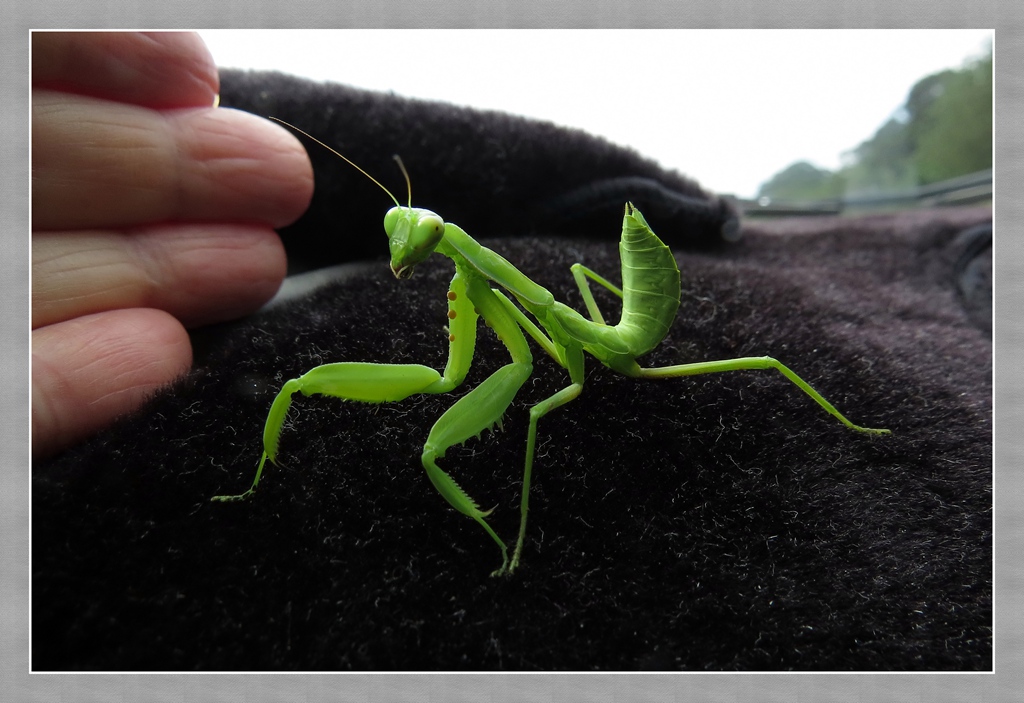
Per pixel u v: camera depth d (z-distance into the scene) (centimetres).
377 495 7
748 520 7
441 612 6
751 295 10
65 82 8
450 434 6
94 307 8
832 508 7
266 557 6
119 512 6
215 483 7
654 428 8
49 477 7
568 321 7
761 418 8
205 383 8
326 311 9
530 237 12
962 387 9
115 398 8
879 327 10
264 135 9
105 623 6
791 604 6
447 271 10
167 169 9
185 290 9
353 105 11
